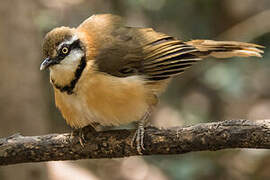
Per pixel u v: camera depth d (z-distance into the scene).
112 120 8.08
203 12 16.88
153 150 7.68
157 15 16.66
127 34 8.45
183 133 7.47
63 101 8.01
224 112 17.81
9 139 7.86
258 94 17.55
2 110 13.00
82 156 7.94
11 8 13.05
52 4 17.05
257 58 15.00
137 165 16.08
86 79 7.87
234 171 13.67
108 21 8.60
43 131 13.72
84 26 8.39
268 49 15.24
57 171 14.48
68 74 7.87
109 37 8.29
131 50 8.27
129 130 7.93
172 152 7.64
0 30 12.93
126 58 8.19
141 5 16.30
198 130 7.39
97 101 7.87
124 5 16.64
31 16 13.57
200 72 16.83
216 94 17.98
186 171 13.02
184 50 8.34
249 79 14.95
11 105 13.05
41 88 13.99
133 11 16.66
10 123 13.07
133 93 7.98
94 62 7.98
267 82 16.89
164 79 8.45
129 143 7.77
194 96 17.95
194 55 8.43
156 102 8.46
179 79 17.81
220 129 7.27
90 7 17.14
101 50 8.10
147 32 8.60
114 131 7.94
